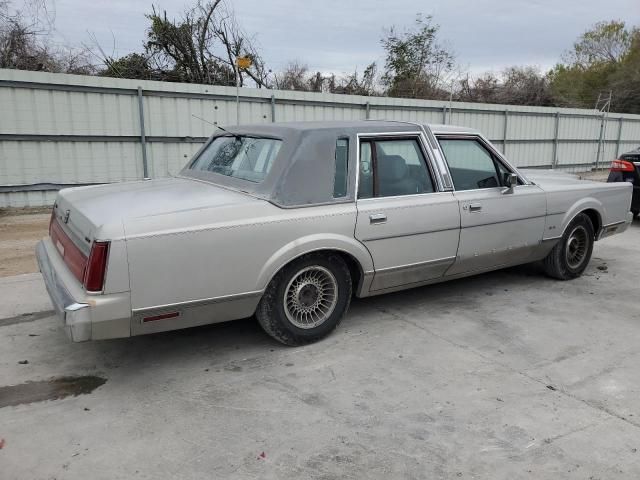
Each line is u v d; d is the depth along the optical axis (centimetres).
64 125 1094
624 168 913
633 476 264
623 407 328
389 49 2762
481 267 508
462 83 2759
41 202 1102
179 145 1235
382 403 333
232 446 288
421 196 447
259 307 389
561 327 457
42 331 443
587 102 4034
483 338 433
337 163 407
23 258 693
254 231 361
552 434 299
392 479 262
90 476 263
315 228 387
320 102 1409
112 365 385
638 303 518
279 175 382
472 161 496
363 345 418
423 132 461
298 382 360
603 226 603
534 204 524
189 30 1862
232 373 373
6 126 1039
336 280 415
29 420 312
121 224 321
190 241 338
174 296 338
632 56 4300
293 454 281
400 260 438
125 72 1777
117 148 1164
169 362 390
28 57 1493
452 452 283
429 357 397
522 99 3016
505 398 338
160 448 286
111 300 318
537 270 632
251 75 1955
